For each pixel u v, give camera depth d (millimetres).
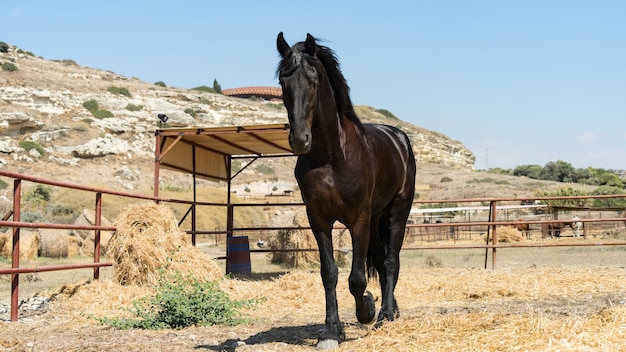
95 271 8844
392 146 6090
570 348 4008
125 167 47750
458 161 94688
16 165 43281
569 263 13484
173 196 32969
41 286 10500
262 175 57594
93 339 5938
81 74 76625
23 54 79188
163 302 6969
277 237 16203
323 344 5004
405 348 4434
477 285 9008
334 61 5074
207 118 73062
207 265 9484
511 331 4480
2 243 15461
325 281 5152
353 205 5039
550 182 60500
